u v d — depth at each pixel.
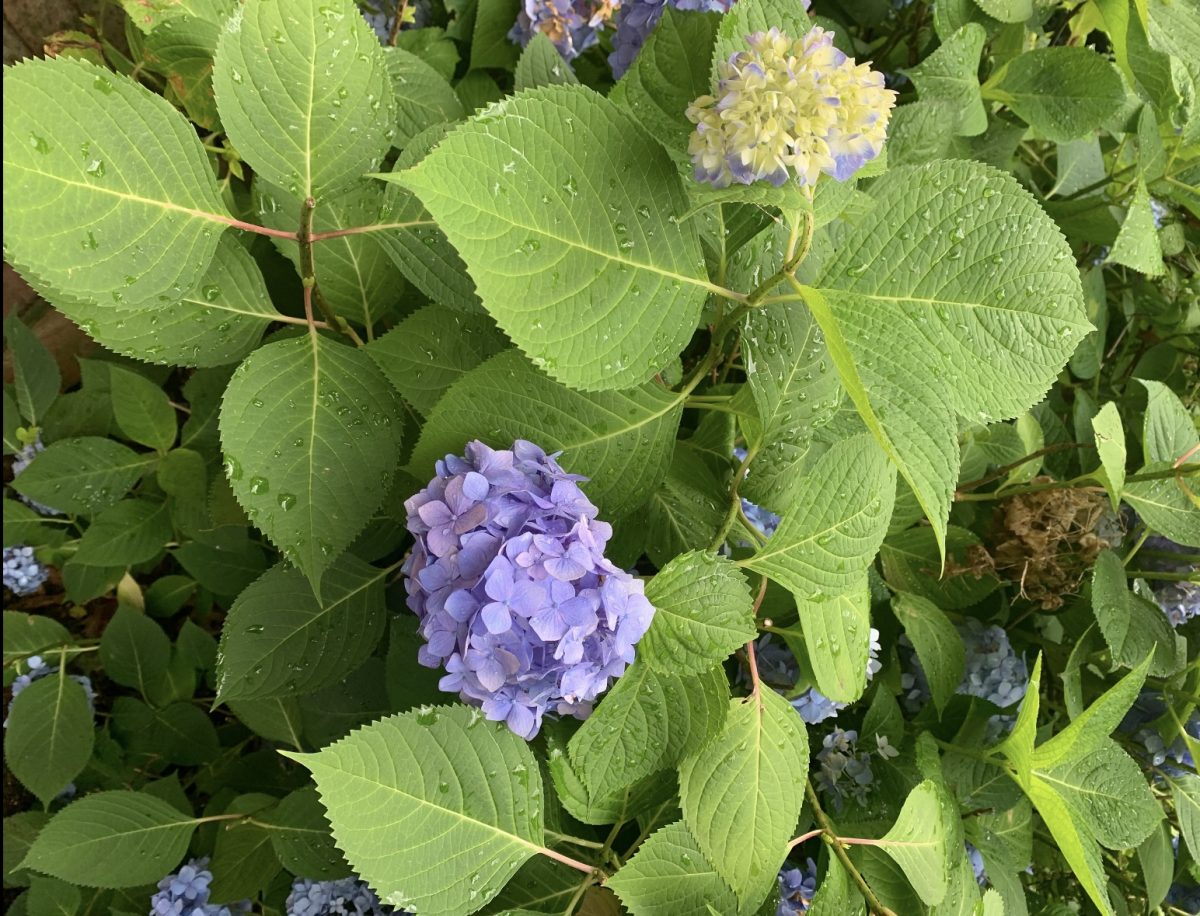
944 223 0.48
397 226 0.52
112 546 0.77
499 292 0.41
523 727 0.46
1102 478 0.65
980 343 0.48
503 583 0.41
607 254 0.44
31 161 0.39
